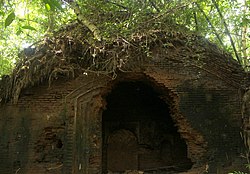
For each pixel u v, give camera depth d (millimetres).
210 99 12469
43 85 12422
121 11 13547
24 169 11914
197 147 12227
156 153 16641
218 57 12859
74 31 12766
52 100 12336
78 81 12484
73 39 12414
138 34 12406
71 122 12164
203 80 12625
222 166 11914
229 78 12664
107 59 12266
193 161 12180
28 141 12094
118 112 16812
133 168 16594
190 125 12227
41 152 12094
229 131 12211
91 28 11117
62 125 12188
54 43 12430
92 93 12445
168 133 16562
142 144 16750
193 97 12477
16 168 11922
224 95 12531
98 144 12180
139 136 16734
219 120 12305
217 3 14320
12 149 12047
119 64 12273
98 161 12039
